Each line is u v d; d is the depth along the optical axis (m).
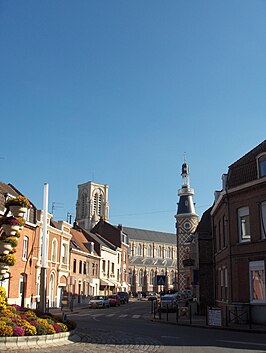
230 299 26.66
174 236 134.75
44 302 20.78
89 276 57.47
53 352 12.59
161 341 15.86
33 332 13.91
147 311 41.41
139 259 118.56
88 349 13.51
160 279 31.06
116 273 73.06
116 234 78.38
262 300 24.38
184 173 75.31
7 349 12.66
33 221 36.28
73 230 60.00
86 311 41.31
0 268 16.34
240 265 26.30
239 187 26.88
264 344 15.07
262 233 25.17
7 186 36.31
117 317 32.03
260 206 25.53
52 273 42.28
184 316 32.69
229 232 27.47
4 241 16.34
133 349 13.67
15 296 32.69
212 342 15.62
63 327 15.77
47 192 22.34
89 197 118.56
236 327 21.98
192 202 73.12
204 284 36.12
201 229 38.44
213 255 35.03
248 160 27.94
